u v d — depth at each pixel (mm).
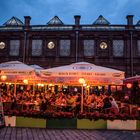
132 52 36188
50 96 22516
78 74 17391
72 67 17781
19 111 15719
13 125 15656
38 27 37719
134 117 15547
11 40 37719
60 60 36688
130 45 36375
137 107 17984
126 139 12359
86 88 30141
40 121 15539
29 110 16000
